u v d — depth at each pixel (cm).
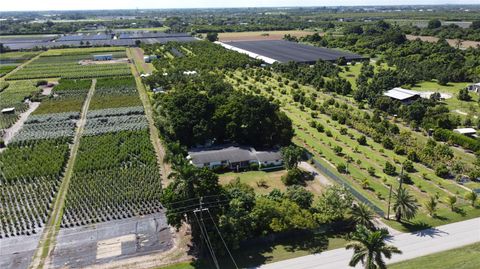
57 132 10575
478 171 7812
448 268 5238
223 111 9275
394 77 14975
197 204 5547
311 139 10175
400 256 5512
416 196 7212
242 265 5406
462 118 11144
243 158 8544
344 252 5641
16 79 17412
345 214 6309
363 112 12162
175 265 5462
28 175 8138
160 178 8056
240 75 17600
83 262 5572
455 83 15725
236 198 5934
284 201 6109
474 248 5647
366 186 7544
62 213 6888
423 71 16388
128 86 15588
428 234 6019
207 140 9294
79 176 8062
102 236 6197
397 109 11662
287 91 14812
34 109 13062
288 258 5538
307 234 6106
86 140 9875
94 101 13475
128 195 7306
